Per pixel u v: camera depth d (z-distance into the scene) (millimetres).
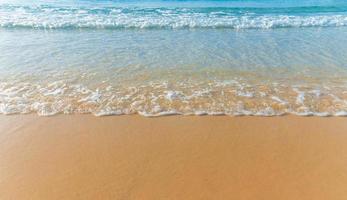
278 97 6680
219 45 10773
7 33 11789
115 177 4195
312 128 5504
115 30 12750
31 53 9391
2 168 4344
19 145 4871
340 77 7902
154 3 19406
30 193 3908
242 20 14953
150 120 5695
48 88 6898
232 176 4254
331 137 5234
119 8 17359
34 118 5656
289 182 4152
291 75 7988
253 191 3979
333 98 6664
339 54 9875
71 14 15297
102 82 7316
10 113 5766
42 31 12266
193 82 7434
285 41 11500
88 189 3977
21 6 16828
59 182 4098
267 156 4699
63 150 4773
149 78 7633
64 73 7816
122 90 6895
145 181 4125
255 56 9547
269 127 5520
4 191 3930
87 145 4910
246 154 4742
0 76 7453
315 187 4059
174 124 5582
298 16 16312
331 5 19812
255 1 20938
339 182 4160
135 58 9133
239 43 11109
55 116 5750
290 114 5977
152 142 5016
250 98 6609
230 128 5480
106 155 4668
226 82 7465
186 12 16625
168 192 3941
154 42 11008
